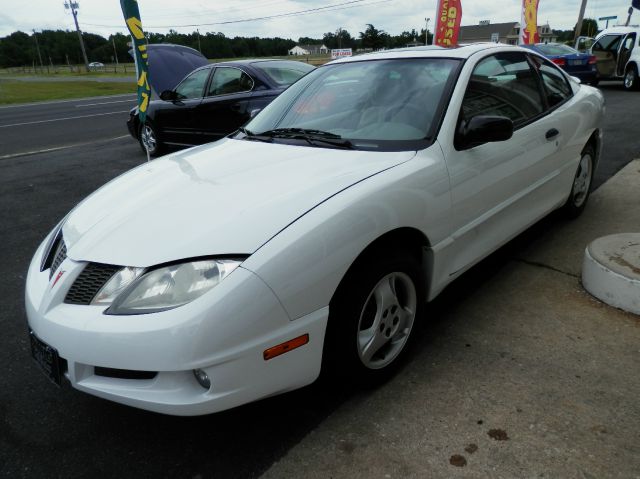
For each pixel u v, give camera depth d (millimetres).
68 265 2020
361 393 2352
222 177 2373
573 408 2160
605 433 2020
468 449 1984
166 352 1728
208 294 1748
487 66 3000
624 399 2197
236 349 1769
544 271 3422
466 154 2607
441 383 2371
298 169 2350
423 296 2500
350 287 2078
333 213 1980
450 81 2730
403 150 2461
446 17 7895
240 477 1942
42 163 8023
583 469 1862
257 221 1935
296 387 1999
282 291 1829
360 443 2055
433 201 2379
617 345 2576
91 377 1894
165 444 2129
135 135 8516
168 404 1773
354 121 2785
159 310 1765
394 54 3145
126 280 1861
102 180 6660
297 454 2027
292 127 2967
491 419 2127
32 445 2162
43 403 2428
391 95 2826
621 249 3117
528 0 10836
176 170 2609
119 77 43906
